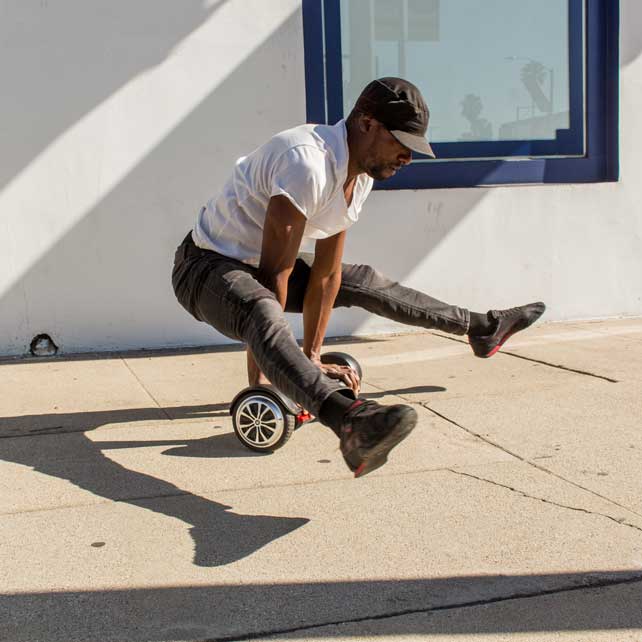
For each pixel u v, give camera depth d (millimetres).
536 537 2234
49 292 4770
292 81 4973
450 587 1977
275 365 2340
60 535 2297
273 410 2908
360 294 3475
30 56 4594
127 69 4727
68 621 1845
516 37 5363
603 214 5543
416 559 2121
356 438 2098
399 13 5168
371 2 5109
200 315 2818
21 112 4617
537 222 5426
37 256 4727
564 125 5516
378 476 2721
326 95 5117
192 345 5008
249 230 2801
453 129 5340
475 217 5316
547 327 5422
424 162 5293
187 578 2037
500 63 5355
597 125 5551
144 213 4836
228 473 2775
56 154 4688
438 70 5277
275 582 2012
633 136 5539
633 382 3855
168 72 4781
